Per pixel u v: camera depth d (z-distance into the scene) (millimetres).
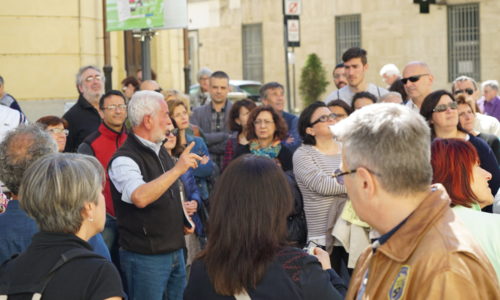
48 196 3129
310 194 5941
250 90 24359
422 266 2357
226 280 3037
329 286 3090
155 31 9008
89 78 7441
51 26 10602
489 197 3912
